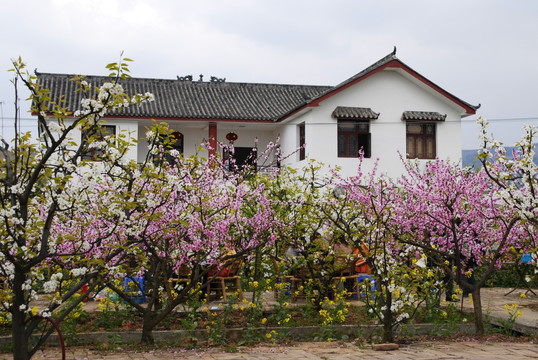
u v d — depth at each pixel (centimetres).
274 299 1127
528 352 734
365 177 1159
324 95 2292
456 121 2481
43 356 739
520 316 942
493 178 822
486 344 799
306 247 979
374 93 2406
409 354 724
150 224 768
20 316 576
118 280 839
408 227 918
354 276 1045
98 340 838
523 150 813
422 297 943
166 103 2650
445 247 991
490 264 883
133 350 782
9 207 583
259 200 937
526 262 1194
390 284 798
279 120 2530
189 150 2639
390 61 2373
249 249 852
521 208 790
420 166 2362
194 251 825
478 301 873
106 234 666
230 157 1184
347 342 833
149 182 724
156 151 759
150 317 823
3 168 639
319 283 973
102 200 705
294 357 718
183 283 1021
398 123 2420
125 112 2353
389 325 807
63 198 594
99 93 596
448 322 926
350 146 2381
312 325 909
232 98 2831
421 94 2452
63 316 619
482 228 995
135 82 2862
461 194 908
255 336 864
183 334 851
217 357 728
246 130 2703
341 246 1050
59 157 631
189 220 801
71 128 579
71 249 721
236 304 1002
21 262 562
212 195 883
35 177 572
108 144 684
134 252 754
